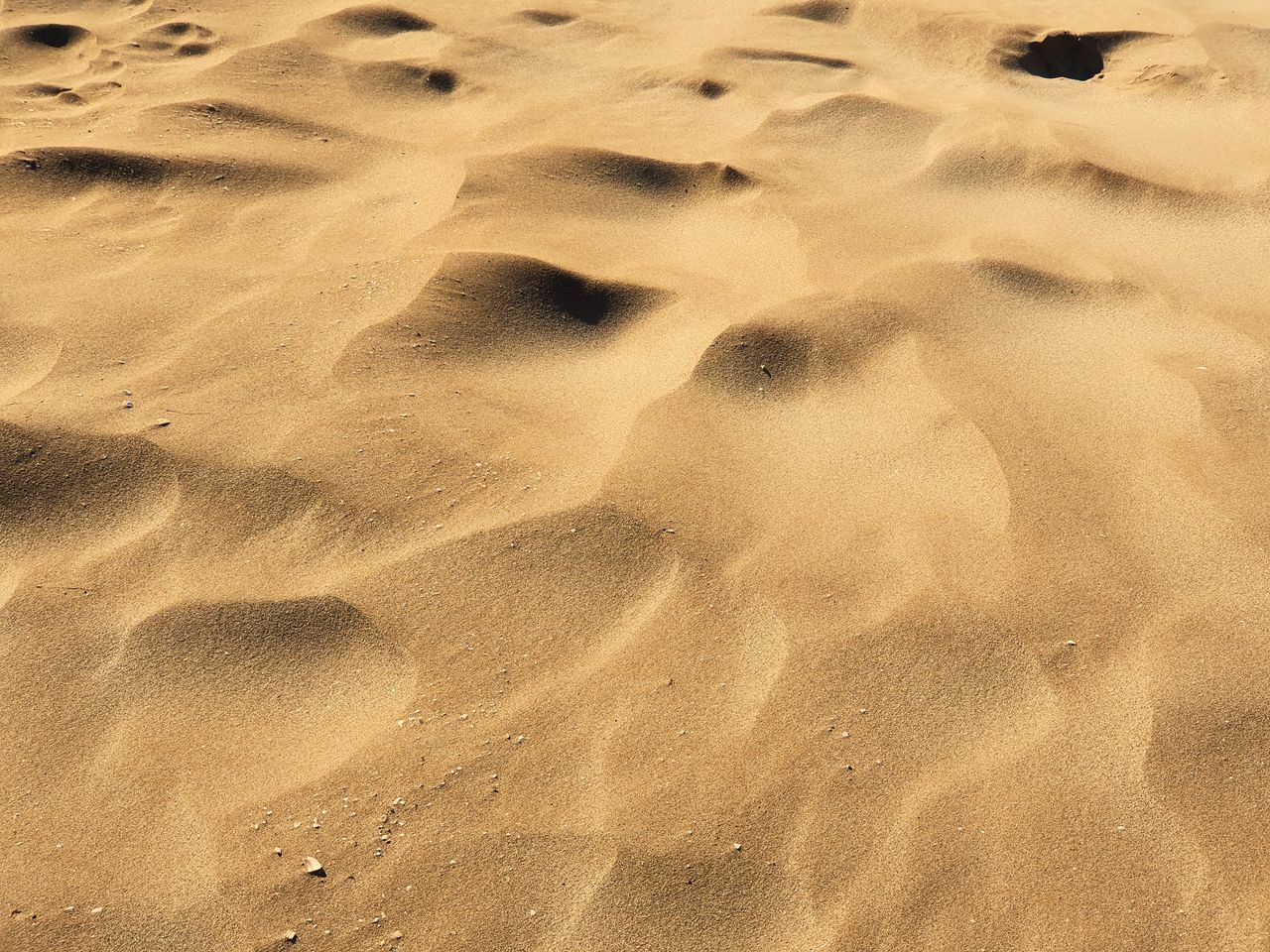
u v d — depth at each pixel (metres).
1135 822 1.09
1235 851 1.08
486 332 1.61
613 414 1.49
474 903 1.01
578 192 2.00
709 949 1.00
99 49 2.44
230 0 2.76
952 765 1.13
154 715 1.12
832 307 1.71
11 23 2.51
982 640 1.24
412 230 1.83
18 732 1.10
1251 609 1.28
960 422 1.52
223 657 1.17
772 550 1.32
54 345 1.49
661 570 1.29
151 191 1.89
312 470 1.35
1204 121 2.45
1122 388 1.61
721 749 1.13
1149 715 1.18
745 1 3.05
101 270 1.67
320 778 1.08
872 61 2.73
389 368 1.51
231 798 1.07
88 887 1.00
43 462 1.32
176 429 1.38
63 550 1.25
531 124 2.26
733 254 1.87
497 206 1.92
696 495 1.38
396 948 0.98
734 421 1.50
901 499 1.40
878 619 1.25
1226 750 1.15
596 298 1.72
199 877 1.01
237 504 1.31
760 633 1.23
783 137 2.28
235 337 1.54
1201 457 1.48
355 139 2.14
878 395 1.56
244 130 2.12
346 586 1.24
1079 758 1.14
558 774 1.10
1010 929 1.02
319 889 1.01
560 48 2.69
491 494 1.35
